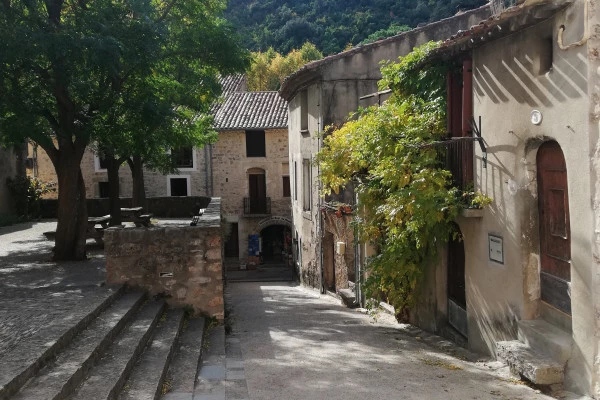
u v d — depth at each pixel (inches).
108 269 404.5
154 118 490.0
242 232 1145.4
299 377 280.7
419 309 435.5
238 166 1138.0
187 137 710.5
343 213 608.7
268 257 1218.6
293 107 906.1
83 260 522.3
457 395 249.6
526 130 277.7
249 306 576.7
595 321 232.5
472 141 336.8
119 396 227.0
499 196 307.1
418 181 337.7
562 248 268.5
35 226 850.8
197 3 560.4
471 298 346.3
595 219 230.1
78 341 263.6
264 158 1137.4
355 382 271.0
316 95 702.5
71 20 474.6
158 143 625.3
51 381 207.8
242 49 593.3
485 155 319.9
